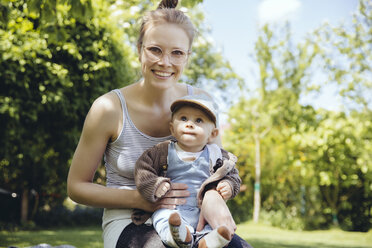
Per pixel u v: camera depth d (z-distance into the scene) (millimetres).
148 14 2277
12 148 7957
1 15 5023
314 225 13250
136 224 2072
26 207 10188
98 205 2143
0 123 7102
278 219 13031
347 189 13227
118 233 2090
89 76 7309
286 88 13812
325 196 13656
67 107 7234
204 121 2146
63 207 11719
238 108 14672
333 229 13102
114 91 2324
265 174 14328
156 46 2182
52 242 5902
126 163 2246
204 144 2188
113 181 2305
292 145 13539
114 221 2152
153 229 2035
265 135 14438
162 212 1997
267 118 13789
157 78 2207
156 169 2111
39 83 6871
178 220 1729
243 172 14688
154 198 1980
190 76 13508
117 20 7688
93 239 6492
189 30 2273
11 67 6480
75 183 2203
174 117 2180
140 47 2361
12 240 6082
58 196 11305
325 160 13023
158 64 2184
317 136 12820
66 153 8555
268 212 14352
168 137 2311
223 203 1986
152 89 2275
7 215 10023
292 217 13492
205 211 1978
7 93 6699
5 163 9633
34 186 10453
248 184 14648
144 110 2303
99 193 2125
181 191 2055
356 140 12664
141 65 2311
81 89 7402
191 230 1933
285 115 13852
